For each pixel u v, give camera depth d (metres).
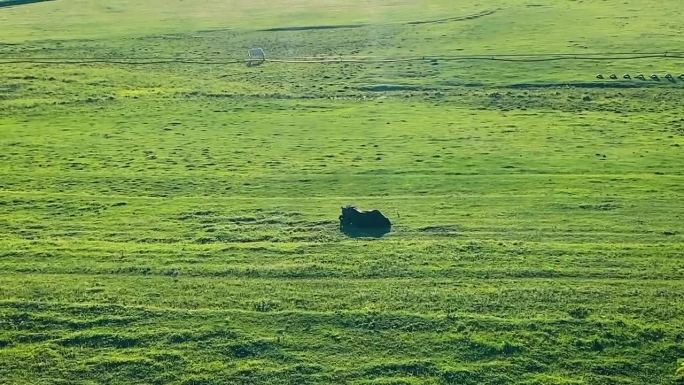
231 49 157.25
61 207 71.25
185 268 57.47
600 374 44.94
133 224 66.75
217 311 51.22
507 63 137.88
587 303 51.91
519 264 57.56
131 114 109.75
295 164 84.62
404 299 52.56
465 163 84.50
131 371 45.16
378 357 46.44
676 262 57.81
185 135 98.44
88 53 152.00
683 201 71.06
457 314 50.53
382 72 135.50
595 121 104.50
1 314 50.66
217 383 44.16
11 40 164.38
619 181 77.44
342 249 60.62
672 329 48.81
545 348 47.12
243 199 73.19
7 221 67.44
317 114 109.44
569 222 66.00
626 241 61.97
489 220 66.69
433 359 46.16
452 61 140.88
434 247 60.69
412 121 105.19
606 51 144.50
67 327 49.41
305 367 45.44
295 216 68.38
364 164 84.25
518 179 78.44
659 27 164.62
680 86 121.12
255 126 102.88
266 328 49.28
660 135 96.94
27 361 45.94
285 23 183.00
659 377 44.69
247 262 58.50
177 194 75.06
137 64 143.62
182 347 47.41
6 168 83.69
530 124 103.19
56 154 89.75
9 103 115.12
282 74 136.38
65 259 59.22
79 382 44.22
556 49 147.38
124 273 56.84
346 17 189.12
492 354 46.62
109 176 80.88
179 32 173.62
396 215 68.25
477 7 197.00
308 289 54.12
